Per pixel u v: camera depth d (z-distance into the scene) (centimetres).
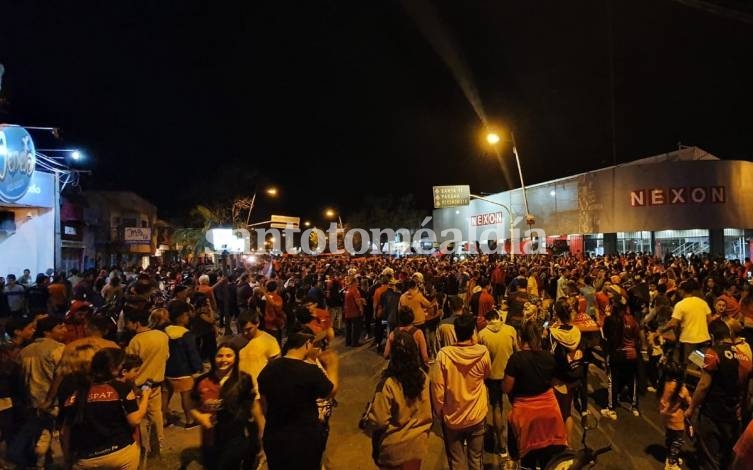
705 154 3647
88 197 4009
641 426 732
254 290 1206
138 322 652
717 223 3322
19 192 1738
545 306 1015
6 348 603
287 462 408
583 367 667
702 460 570
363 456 650
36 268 2138
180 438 716
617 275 1287
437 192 4497
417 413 443
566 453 436
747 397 528
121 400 437
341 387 974
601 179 3650
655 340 894
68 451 432
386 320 1206
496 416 643
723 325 542
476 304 1116
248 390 498
